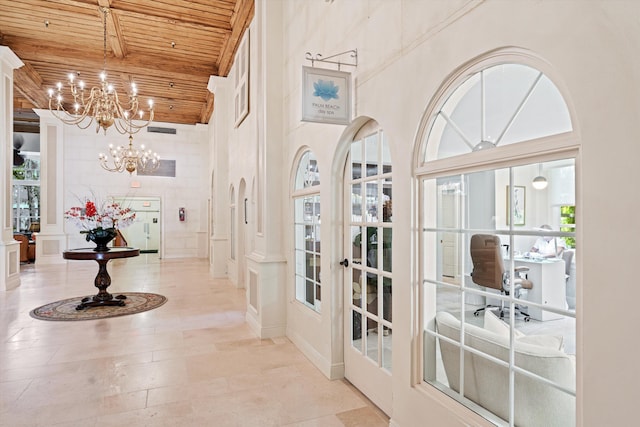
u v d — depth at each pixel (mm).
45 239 10336
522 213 1648
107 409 2611
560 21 1342
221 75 8398
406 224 2234
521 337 1695
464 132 1914
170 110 11578
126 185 11570
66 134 10883
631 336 1140
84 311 5285
